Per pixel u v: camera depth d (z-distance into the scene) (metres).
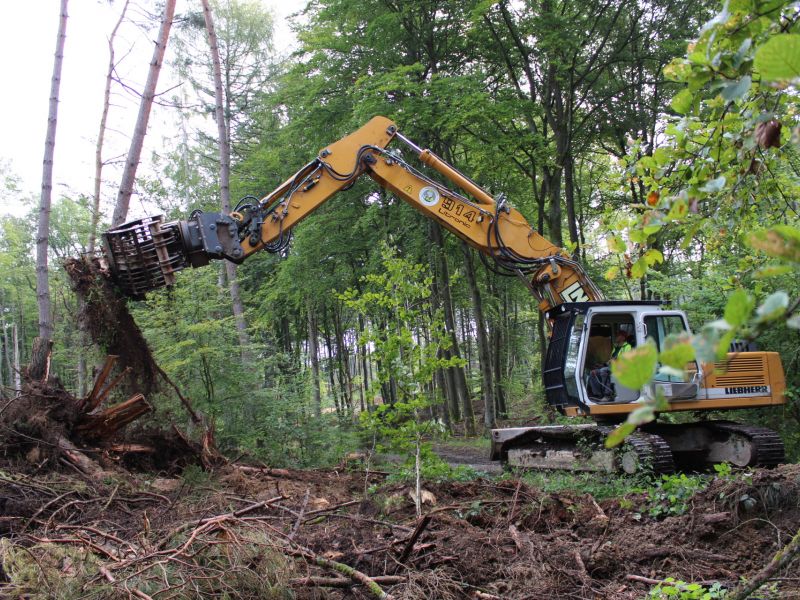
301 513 5.88
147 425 9.58
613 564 5.23
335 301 26.98
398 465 10.52
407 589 4.56
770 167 3.59
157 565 4.29
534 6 19.28
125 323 9.85
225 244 9.59
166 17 13.00
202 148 32.81
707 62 2.37
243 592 4.24
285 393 13.41
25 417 8.34
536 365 32.34
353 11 19.86
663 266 14.03
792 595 4.17
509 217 10.53
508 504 6.97
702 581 4.84
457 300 26.84
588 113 20.95
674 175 3.65
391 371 7.68
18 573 4.41
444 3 19.52
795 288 9.47
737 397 10.02
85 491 7.24
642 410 1.41
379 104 18.28
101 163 17.39
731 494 5.77
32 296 36.81
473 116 17.78
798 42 1.58
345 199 22.12
